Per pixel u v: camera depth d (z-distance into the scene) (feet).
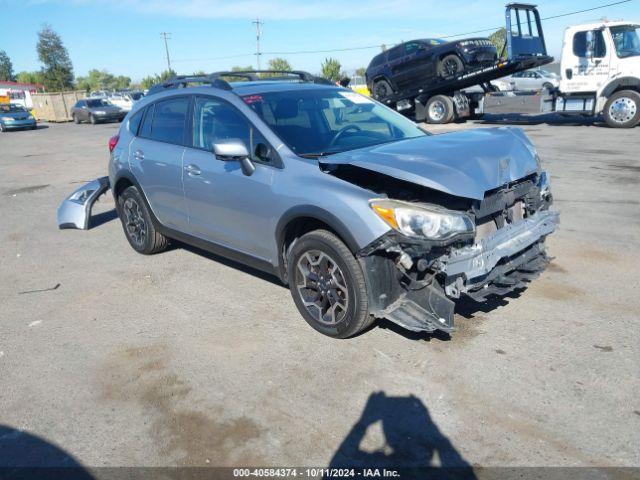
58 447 9.91
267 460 9.29
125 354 13.05
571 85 50.19
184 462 9.36
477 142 13.17
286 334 13.48
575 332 12.81
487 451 9.20
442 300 11.48
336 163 12.16
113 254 20.81
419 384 11.10
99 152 55.31
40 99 124.67
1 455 9.78
